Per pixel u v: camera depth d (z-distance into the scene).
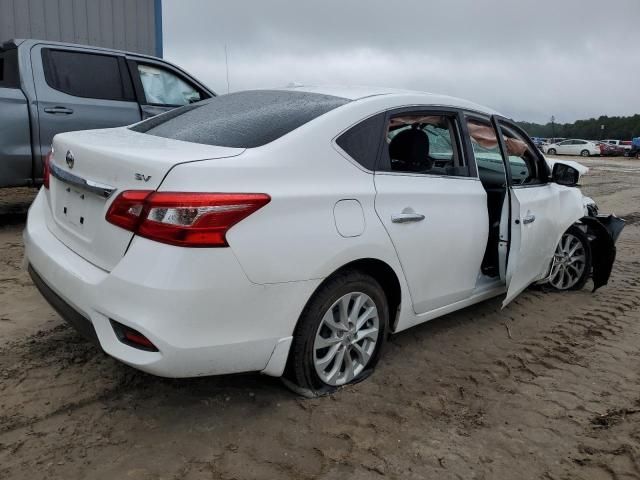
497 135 3.83
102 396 2.83
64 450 2.41
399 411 2.86
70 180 2.69
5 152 5.41
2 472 2.25
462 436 2.69
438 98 3.50
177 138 2.93
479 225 3.55
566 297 4.86
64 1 8.73
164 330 2.22
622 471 2.48
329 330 2.83
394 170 3.10
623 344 3.90
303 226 2.52
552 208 4.33
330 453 2.50
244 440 2.55
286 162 2.58
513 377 3.33
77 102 5.81
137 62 6.32
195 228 2.23
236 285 2.33
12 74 5.80
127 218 2.30
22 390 2.83
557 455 2.58
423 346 3.68
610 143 44.66
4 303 3.96
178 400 2.83
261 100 3.31
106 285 2.32
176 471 2.32
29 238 3.00
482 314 4.32
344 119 2.90
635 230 8.42
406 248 3.03
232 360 2.42
